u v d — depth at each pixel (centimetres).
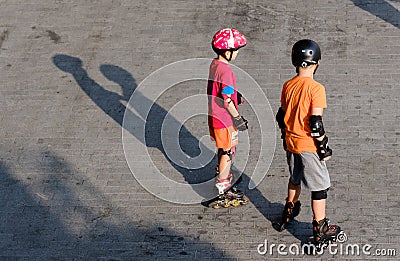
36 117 2567
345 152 2291
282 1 3070
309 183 1866
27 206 2192
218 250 1988
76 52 2889
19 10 3164
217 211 2119
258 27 2931
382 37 2816
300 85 1805
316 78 2627
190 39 2905
